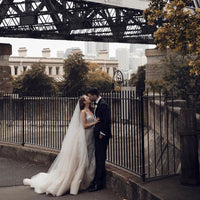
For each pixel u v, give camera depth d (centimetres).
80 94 945
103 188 730
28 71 5497
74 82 5762
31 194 702
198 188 578
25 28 2302
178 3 962
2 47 2122
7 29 2309
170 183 606
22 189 738
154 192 561
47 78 5453
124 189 658
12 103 1163
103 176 734
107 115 720
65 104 971
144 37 3084
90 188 723
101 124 716
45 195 696
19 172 888
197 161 593
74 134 717
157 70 2398
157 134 1091
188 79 1552
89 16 2439
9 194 703
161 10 1008
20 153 1027
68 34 2461
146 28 2595
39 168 931
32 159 992
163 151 871
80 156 707
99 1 1964
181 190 568
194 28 942
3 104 1254
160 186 591
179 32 971
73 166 702
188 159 591
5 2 2177
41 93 1712
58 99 980
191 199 526
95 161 739
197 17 955
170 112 892
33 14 2178
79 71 5791
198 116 726
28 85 5384
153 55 2419
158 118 1095
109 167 741
